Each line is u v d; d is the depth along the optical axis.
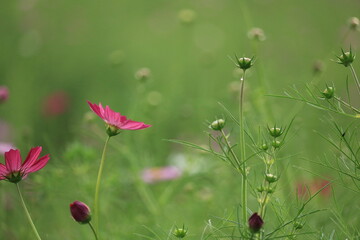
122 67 4.14
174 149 2.87
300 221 1.74
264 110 2.14
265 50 4.21
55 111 3.52
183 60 4.14
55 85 4.17
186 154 2.47
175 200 2.32
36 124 3.44
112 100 3.45
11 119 3.33
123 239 2.09
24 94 3.62
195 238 2.00
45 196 2.19
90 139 2.72
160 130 2.87
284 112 2.38
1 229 2.12
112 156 2.34
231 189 2.22
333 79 3.71
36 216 2.15
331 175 2.12
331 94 1.69
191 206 2.22
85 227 2.12
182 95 3.38
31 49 4.56
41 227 2.16
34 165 1.68
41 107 3.55
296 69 3.88
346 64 1.68
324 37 4.68
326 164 1.77
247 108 2.22
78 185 2.20
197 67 4.07
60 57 4.56
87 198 2.17
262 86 2.16
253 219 1.61
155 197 2.38
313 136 2.37
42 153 2.72
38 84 4.11
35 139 3.29
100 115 1.70
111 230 2.12
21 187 2.17
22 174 1.67
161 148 2.76
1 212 2.14
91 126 2.56
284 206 1.81
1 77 4.16
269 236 1.67
